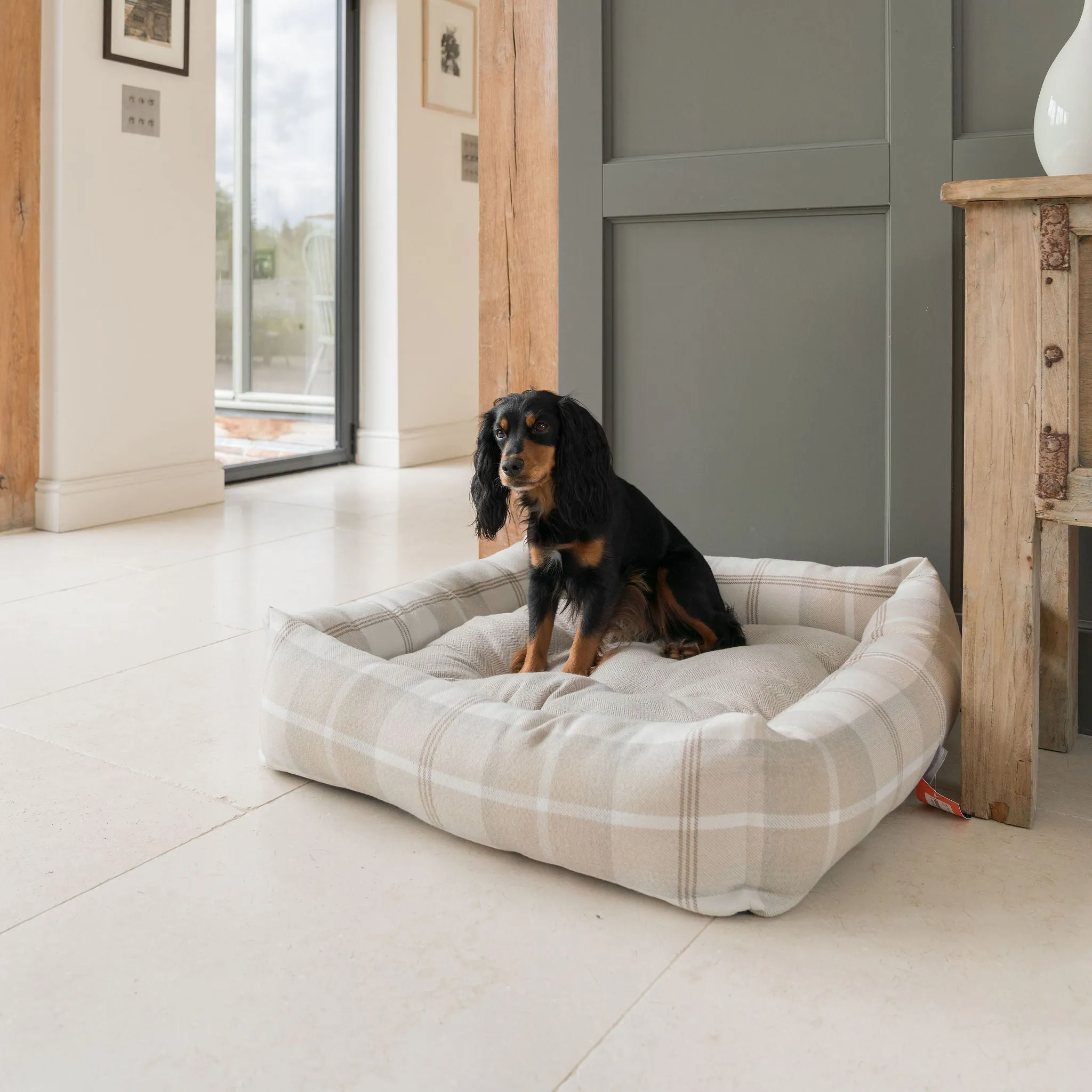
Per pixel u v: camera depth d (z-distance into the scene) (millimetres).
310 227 4723
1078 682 1804
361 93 4793
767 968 1143
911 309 1915
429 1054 1004
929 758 1449
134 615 2498
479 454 1914
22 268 3299
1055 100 1492
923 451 1940
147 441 3697
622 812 1246
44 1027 1039
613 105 2113
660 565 1951
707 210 2043
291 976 1122
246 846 1396
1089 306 1353
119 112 3467
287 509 3861
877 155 1900
